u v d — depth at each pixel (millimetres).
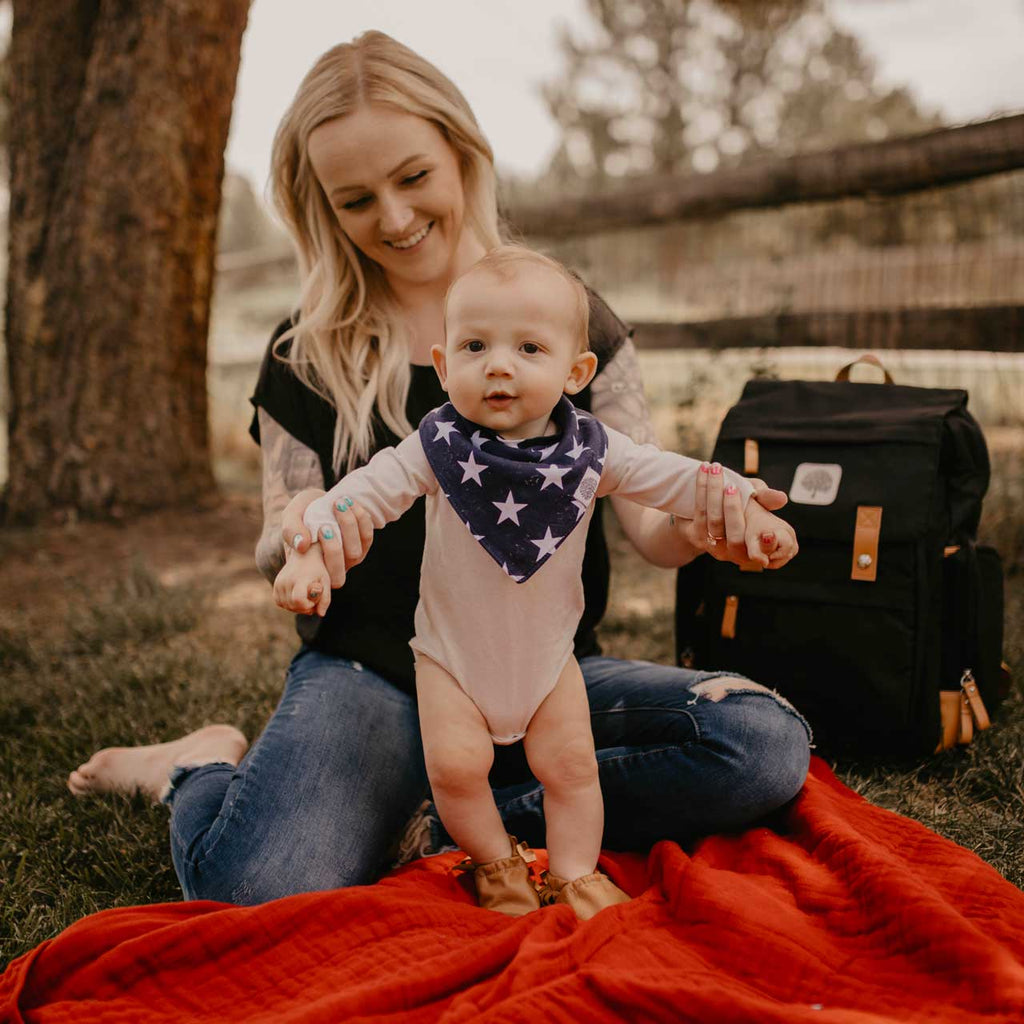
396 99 1838
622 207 5707
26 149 4941
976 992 1228
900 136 4328
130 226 4863
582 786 1635
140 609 3588
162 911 1522
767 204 5000
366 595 1914
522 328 1541
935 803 2123
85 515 4980
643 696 1830
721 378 5125
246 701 2828
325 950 1425
